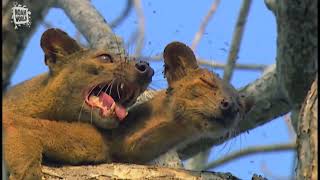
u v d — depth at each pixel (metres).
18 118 10.48
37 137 10.34
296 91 11.62
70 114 11.61
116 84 11.73
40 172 9.85
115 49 14.27
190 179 9.84
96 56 12.09
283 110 13.79
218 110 11.80
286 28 10.86
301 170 7.32
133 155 11.80
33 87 11.94
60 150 10.62
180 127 11.95
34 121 10.59
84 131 10.98
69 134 10.75
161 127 11.88
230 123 11.92
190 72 12.41
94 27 14.86
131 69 11.74
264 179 9.99
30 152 9.95
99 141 11.05
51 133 10.52
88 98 11.61
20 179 9.70
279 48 11.31
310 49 10.98
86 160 10.93
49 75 12.14
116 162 11.79
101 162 11.12
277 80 12.54
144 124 11.91
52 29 12.41
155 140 11.88
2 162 6.78
